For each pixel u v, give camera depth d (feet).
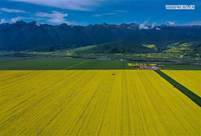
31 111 134.92
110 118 121.60
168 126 109.40
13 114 129.39
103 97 168.96
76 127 108.78
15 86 212.84
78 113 130.62
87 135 99.14
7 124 113.29
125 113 130.31
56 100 160.66
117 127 108.37
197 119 119.65
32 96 173.06
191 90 194.08
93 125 111.14
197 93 182.60
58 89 198.49
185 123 113.39
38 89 199.41
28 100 160.86
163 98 165.99
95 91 189.67
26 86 212.84
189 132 101.91
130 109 137.90
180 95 175.32
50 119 120.47
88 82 232.12
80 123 114.21
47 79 252.42
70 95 175.94
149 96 172.04
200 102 154.92
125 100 160.25
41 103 152.97
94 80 244.01
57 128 107.55
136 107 142.00
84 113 130.52
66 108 140.77
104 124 112.37
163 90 193.77
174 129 105.50
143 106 144.36
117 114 128.67
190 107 142.20
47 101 157.89
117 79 250.57
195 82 232.73
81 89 197.98
